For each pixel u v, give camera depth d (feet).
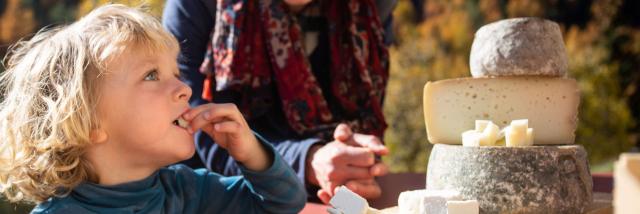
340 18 7.23
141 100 4.00
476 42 5.14
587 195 4.67
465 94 5.00
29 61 4.20
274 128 7.04
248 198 4.74
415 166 17.46
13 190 4.20
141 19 4.31
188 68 6.96
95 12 4.39
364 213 4.23
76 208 3.88
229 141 4.56
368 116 7.27
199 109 4.33
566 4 20.12
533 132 4.87
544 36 4.87
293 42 6.92
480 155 4.51
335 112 7.26
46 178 3.96
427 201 4.27
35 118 4.03
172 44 4.37
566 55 5.08
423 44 19.39
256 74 6.81
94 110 3.96
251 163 4.58
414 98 18.03
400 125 17.89
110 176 4.05
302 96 6.82
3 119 4.15
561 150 4.51
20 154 4.05
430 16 20.27
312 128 6.84
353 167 5.93
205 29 6.97
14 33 20.11
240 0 6.78
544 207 4.42
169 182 4.45
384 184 6.94
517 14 19.92
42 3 20.81
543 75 4.93
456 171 4.62
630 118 18.74
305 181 6.17
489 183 4.46
